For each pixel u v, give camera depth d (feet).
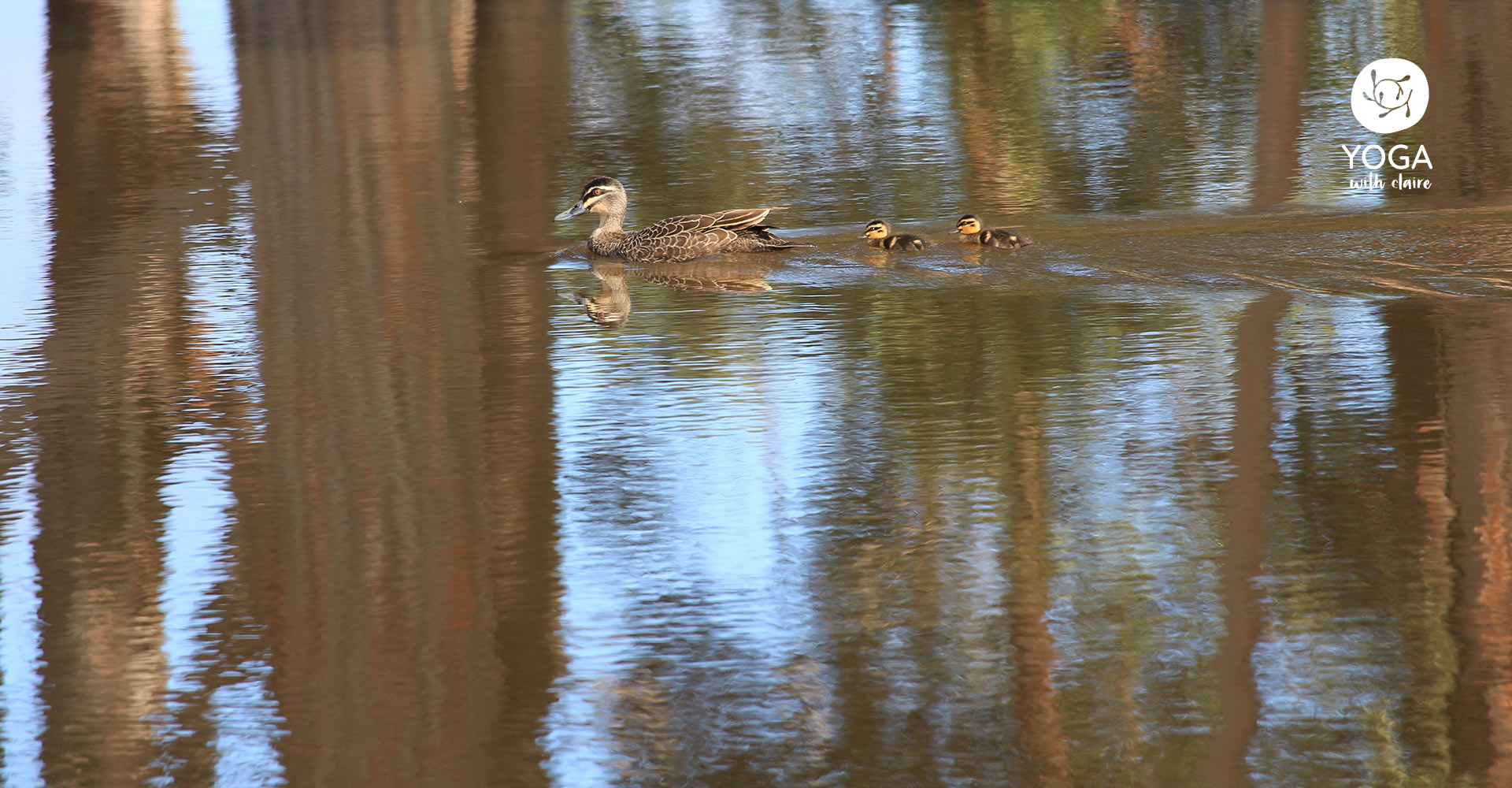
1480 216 70.08
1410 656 33.04
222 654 34.45
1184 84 114.52
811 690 32.58
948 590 36.68
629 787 29.19
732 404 49.47
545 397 50.44
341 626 35.47
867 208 77.77
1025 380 50.83
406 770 29.86
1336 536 38.55
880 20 156.15
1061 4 160.15
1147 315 57.21
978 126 101.14
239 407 49.96
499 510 41.68
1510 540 37.83
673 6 173.88
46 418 49.19
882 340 55.72
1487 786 28.78
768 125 103.86
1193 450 44.27
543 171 89.76
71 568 38.70
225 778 29.81
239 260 69.62
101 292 64.08
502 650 34.32
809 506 41.47
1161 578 36.83
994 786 29.17
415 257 70.08
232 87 122.52
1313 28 138.51
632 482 43.21
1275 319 55.98
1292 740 30.32
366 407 49.75
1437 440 44.01
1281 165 84.84
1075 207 75.82
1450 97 104.22
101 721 31.96
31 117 110.32
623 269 67.51
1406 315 55.57
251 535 40.47
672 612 35.96
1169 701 31.73
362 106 113.19
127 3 178.40
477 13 169.99
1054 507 40.96
